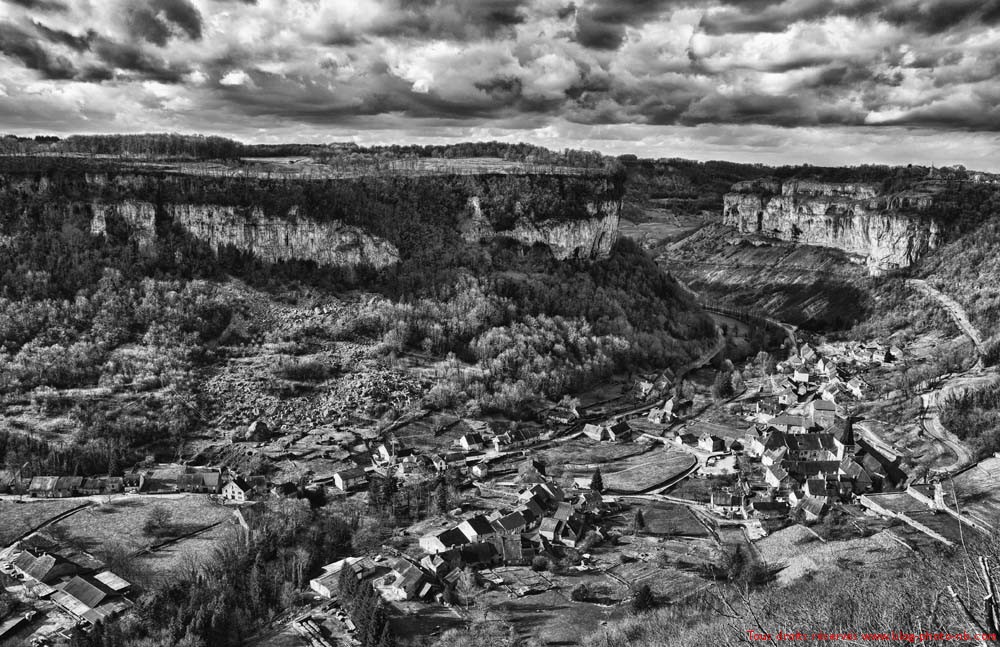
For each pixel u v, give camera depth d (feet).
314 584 418.10
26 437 575.79
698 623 335.06
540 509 511.40
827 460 578.25
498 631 366.84
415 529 494.59
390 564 442.50
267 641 370.94
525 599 403.54
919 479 534.37
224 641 372.99
